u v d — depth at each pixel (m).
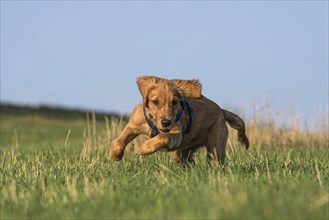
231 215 6.86
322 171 10.95
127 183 9.52
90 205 7.74
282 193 7.97
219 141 12.30
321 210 7.27
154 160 12.83
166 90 10.98
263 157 13.30
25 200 8.33
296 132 21.66
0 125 39.47
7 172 11.23
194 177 9.73
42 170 11.38
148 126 11.28
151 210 7.50
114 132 18.69
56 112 49.06
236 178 9.43
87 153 15.02
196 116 11.85
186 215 6.98
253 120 21.62
